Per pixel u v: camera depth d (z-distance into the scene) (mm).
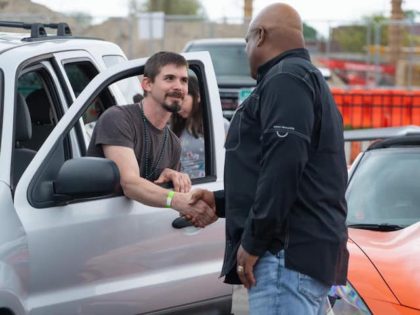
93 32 27078
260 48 4711
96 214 5441
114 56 6551
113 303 5547
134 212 5625
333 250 4551
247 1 34375
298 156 4324
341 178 4613
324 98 4535
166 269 5812
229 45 19781
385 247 5875
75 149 5891
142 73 5746
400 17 32156
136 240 5633
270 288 4523
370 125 22125
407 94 22031
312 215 4527
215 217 5266
